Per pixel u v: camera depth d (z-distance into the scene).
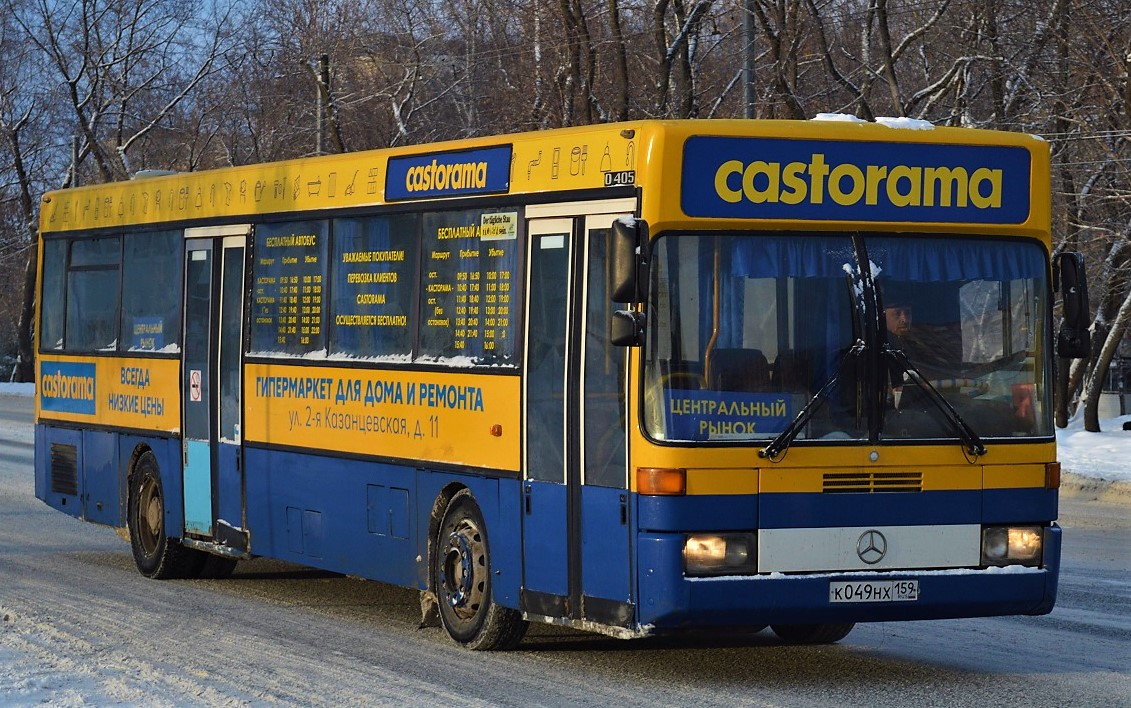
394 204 10.94
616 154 8.95
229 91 50.19
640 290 8.30
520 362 9.62
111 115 54.41
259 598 12.48
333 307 11.62
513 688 8.69
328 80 38.00
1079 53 28.88
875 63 37.72
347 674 9.07
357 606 12.02
